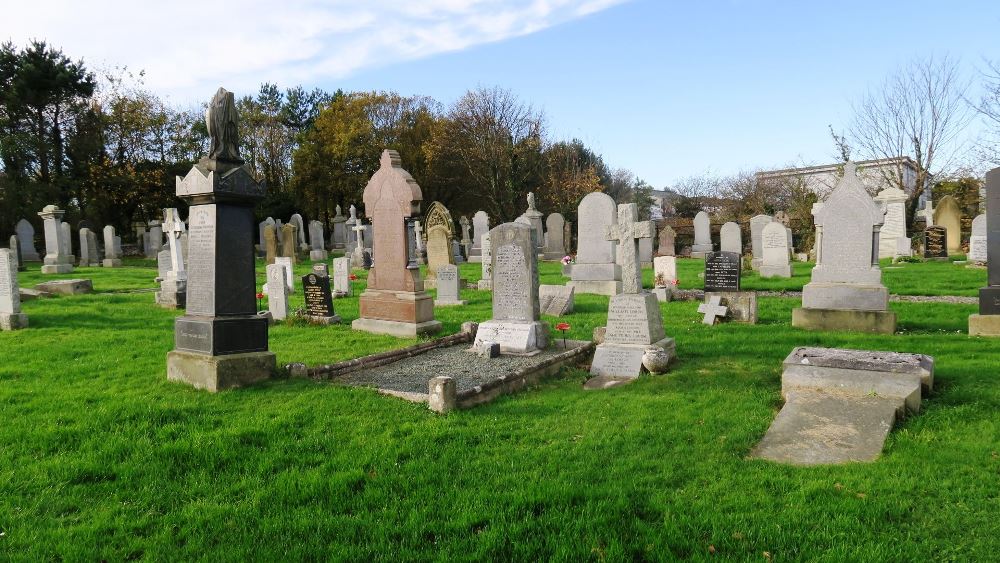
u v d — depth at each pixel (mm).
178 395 7230
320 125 54250
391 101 56219
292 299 17812
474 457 5516
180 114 50500
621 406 7113
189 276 8117
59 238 28562
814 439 5766
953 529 4023
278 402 7012
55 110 44938
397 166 12453
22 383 7918
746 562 3693
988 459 5086
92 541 4070
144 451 5480
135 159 48156
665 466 5234
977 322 10711
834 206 12039
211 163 7820
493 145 51375
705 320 12805
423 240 30844
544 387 8453
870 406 6223
